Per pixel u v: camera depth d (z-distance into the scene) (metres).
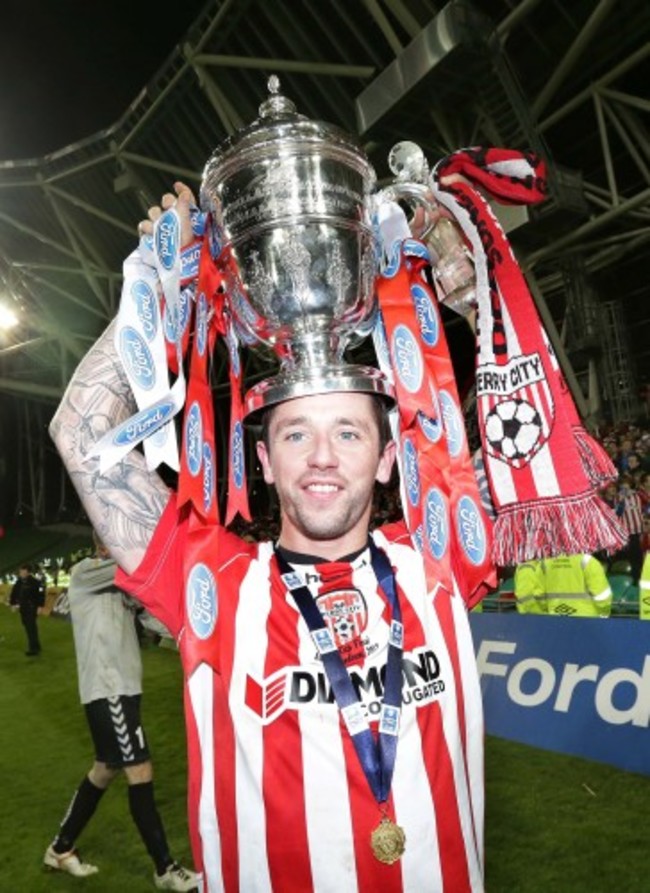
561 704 4.17
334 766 1.27
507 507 1.43
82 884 3.10
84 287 28.00
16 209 25.62
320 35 15.44
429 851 1.26
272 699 1.31
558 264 15.26
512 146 12.09
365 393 1.35
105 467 1.26
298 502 1.33
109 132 21.17
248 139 1.31
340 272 1.33
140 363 1.33
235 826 1.29
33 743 5.36
